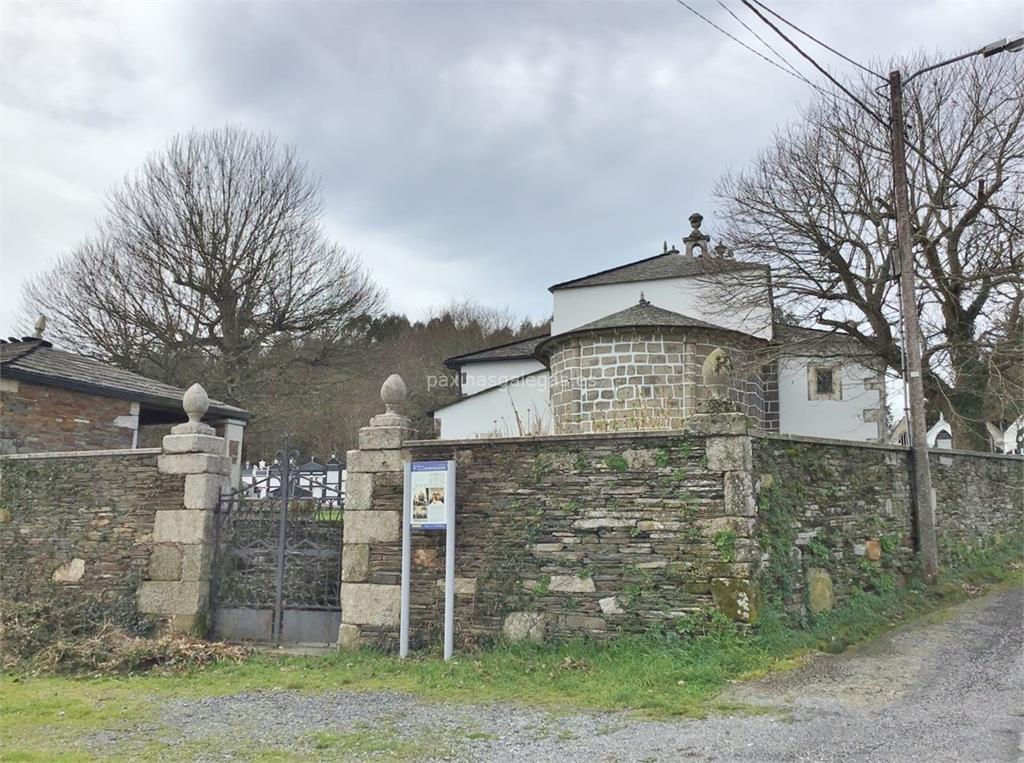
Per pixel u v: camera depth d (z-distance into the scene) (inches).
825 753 188.5
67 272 1093.1
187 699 277.7
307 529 360.8
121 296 1077.1
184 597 364.5
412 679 284.8
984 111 700.0
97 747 225.1
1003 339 670.5
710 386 304.8
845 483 360.2
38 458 404.8
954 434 722.8
